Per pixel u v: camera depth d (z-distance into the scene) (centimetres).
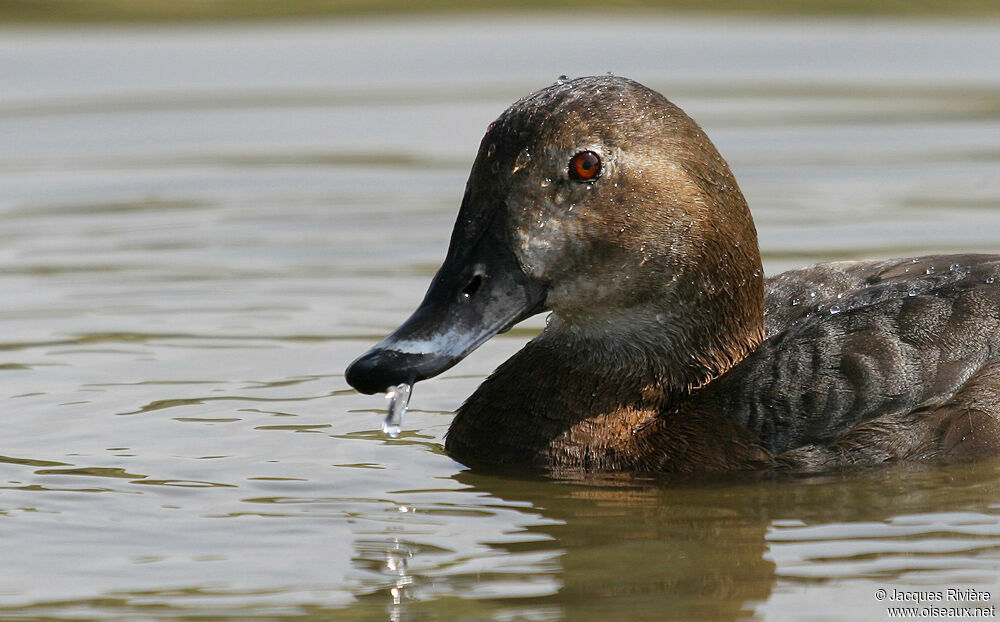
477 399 1077
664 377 1061
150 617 766
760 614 763
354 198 1780
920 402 1016
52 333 1335
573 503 950
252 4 2961
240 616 767
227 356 1277
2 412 1128
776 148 1977
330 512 928
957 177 1822
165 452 1043
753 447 1016
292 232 1652
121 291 1454
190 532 889
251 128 2122
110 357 1271
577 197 1012
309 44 2661
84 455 1034
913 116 2136
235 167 1927
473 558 848
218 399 1168
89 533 888
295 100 2272
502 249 1009
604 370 1062
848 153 1945
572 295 1027
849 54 2555
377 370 949
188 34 2738
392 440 1087
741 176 1853
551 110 1013
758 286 1085
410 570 829
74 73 2436
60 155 1983
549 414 1053
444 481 996
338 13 2905
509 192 1009
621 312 1045
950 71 2427
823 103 2223
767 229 1627
